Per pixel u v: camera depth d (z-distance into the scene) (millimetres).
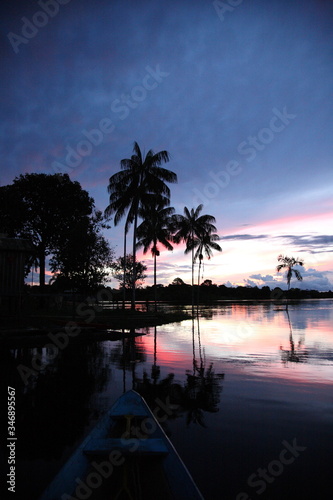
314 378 8289
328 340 15383
